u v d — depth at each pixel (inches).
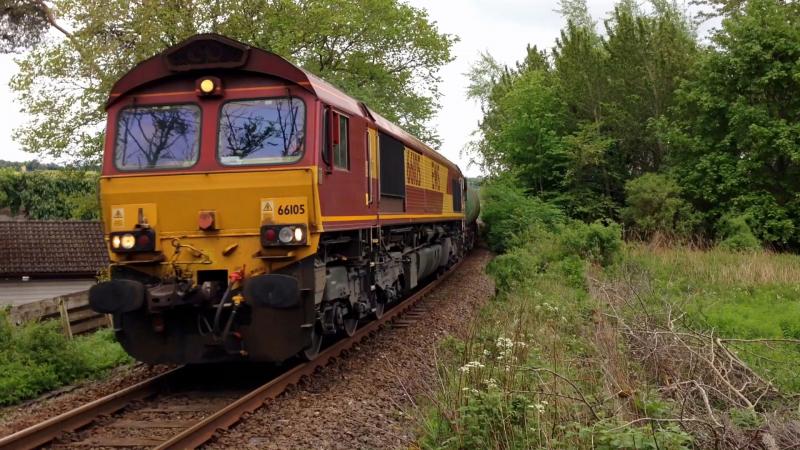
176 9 974.4
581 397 249.1
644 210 1163.3
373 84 1255.5
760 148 1091.9
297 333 345.7
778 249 1116.5
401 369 401.7
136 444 264.8
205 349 352.5
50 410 328.8
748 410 255.6
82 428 286.2
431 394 306.0
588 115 1434.5
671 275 694.5
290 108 354.3
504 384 280.7
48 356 396.5
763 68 1119.6
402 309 621.6
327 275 385.4
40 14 949.2
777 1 1193.4
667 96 1358.3
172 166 356.2
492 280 861.8
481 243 1595.7
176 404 329.7
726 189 1130.0
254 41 1035.3
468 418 248.2
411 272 631.8
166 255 352.2
